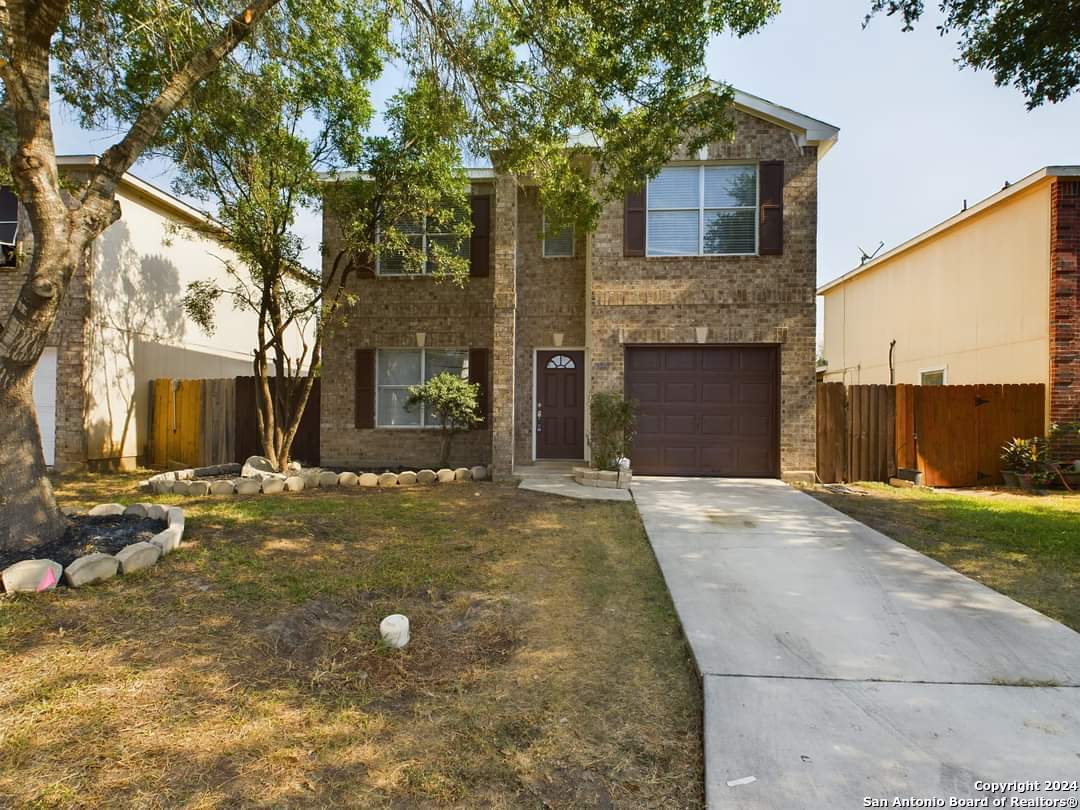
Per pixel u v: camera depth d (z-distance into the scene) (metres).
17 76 4.84
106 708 2.96
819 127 10.23
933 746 2.65
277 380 11.42
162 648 3.60
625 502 8.27
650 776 2.55
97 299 11.92
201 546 5.60
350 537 6.17
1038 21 7.26
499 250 10.25
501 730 2.88
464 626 4.08
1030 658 3.50
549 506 7.99
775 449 10.49
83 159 11.64
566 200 8.50
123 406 12.61
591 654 3.69
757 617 4.12
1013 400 10.86
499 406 10.31
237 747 2.69
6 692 3.07
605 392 10.57
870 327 17.80
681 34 6.50
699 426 10.66
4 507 4.98
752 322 10.40
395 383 12.62
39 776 2.46
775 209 10.37
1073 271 10.55
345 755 2.67
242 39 6.15
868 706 2.98
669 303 10.54
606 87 7.09
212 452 12.76
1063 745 2.65
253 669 3.41
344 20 8.61
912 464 10.73
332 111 9.78
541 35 7.13
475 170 12.01
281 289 11.11
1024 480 10.16
